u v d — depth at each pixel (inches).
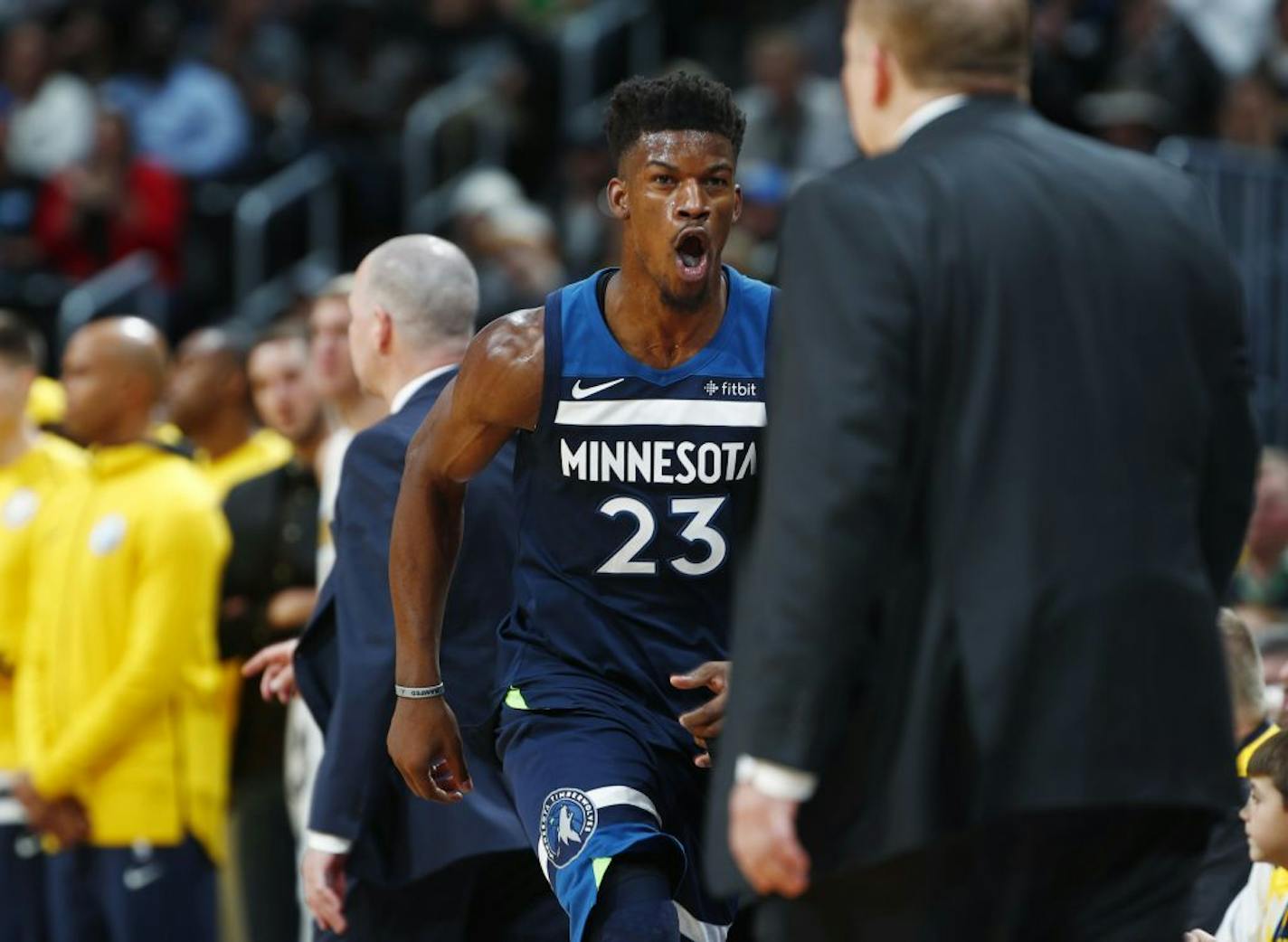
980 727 235.9
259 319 1061.1
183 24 1254.9
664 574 331.6
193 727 552.7
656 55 1277.1
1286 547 642.8
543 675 337.7
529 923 392.2
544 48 1219.2
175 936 545.6
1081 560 237.8
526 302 910.4
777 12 1283.2
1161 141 900.0
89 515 551.5
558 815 322.7
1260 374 757.3
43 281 1053.2
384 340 397.7
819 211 243.8
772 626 233.9
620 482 326.0
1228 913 350.6
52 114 1151.6
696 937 342.0
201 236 1098.7
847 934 251.1
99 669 545.6
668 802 336.2
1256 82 959.0
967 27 254.8
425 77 1208.8
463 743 376.5
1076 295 244.8
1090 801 235.1
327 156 1125.1
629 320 323.3
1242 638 369.4
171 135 1125.1
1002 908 247.4
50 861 552.1
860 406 233.8
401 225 1146.0
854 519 232.2
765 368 327.0
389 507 379.2
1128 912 251.3
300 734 503.5
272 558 562.3
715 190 320.2
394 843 384.2
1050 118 914.1
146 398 553.0
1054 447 240.1
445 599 345.4
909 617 242.8
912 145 252.2
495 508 378.0
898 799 240.2
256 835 562.6
